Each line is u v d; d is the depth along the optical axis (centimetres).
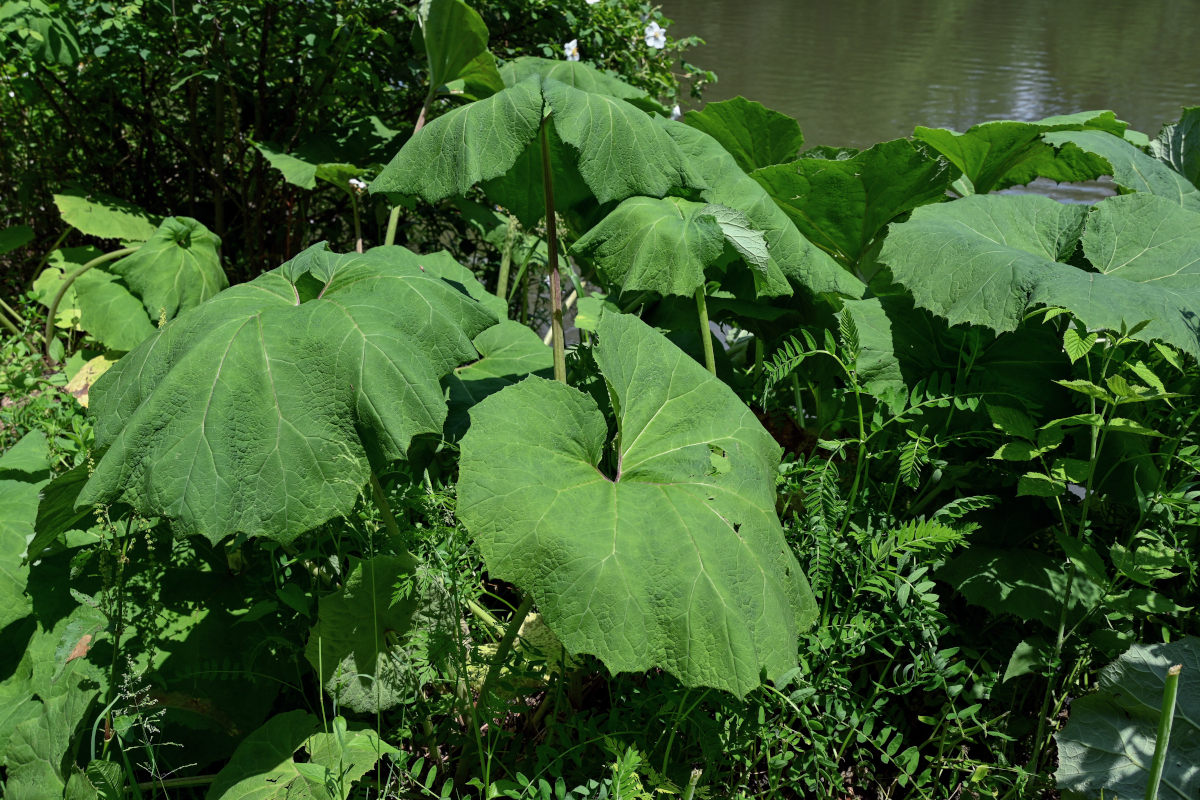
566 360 262
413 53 429
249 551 204
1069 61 1416
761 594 152
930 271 220
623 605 143
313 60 398
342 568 193
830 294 237
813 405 281
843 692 176
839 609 191
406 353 158
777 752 183
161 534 199
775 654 149
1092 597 200
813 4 2306
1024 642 189
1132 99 1095
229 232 456
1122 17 2056
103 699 173
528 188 253
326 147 407
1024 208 244
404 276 175
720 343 278
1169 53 1513
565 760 178
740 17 1998
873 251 301
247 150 427
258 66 401
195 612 192
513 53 448
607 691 205
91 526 200
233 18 373
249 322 158
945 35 1745
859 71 1293
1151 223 229
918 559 195
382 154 414
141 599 192
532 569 146
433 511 185
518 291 407
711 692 165
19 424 250
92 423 169
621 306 284
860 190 287
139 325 333
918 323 239
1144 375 173
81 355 347
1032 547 223
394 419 152
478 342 262
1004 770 181
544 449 160
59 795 159
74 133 432
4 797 163
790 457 217
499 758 182
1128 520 215
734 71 1275
